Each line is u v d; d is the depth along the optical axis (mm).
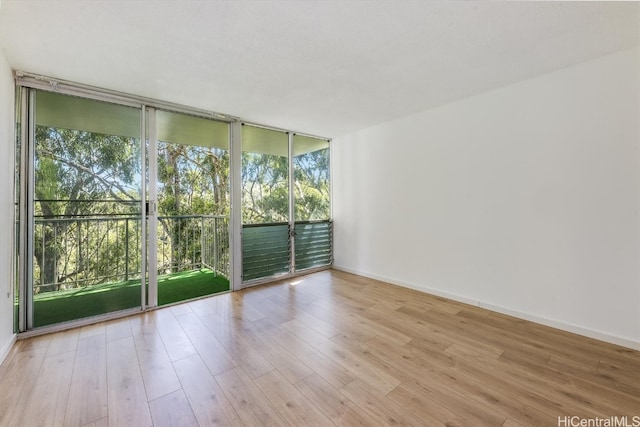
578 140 2248
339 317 2633
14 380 1697
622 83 2051
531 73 2387
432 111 3238
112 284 2756
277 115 3395
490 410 1436
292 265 4113
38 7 1507
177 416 1404
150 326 2455
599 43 1944
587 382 1658
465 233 2979
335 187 4543
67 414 1417
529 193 2518
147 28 1715
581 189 2240
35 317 2471
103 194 2666
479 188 2857
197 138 3473
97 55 2012
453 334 2279
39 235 2412
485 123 2797
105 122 2662
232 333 2314
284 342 2158
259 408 1459
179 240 3975
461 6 1562
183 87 2564
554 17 1662
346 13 1609
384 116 3486
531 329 2361
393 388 1612
